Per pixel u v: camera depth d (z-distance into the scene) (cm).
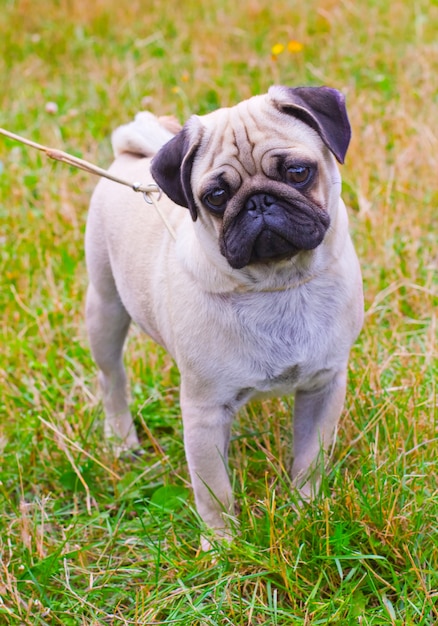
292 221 260
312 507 301
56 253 498
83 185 551
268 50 661
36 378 418
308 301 287
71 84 662
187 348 291
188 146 274
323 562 289
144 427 379
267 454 334
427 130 530
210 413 298
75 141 592
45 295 470
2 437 382
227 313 284
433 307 419
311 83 613
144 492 350
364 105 577
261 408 366
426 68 604
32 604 296
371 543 290
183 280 291
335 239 284
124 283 342
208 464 302
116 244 346
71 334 446
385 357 388
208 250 279
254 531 300
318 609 272
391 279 438
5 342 438
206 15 724
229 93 607
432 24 660
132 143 359
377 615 273
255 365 289
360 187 493
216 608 279
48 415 381
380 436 338
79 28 727
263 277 278
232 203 264
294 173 263
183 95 602
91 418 385
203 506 311
